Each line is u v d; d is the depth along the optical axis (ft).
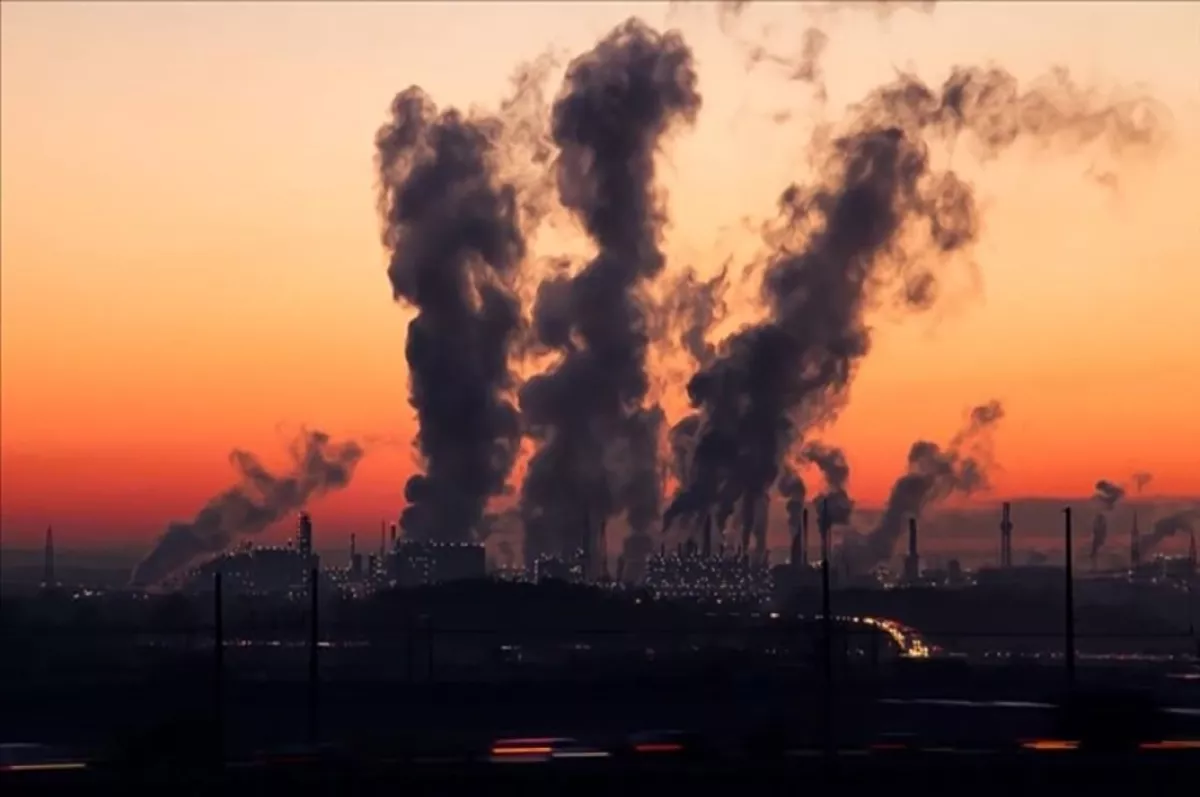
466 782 238.27
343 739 310.45
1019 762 250.37
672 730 341.62
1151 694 333.83
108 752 274.77
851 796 243.81
